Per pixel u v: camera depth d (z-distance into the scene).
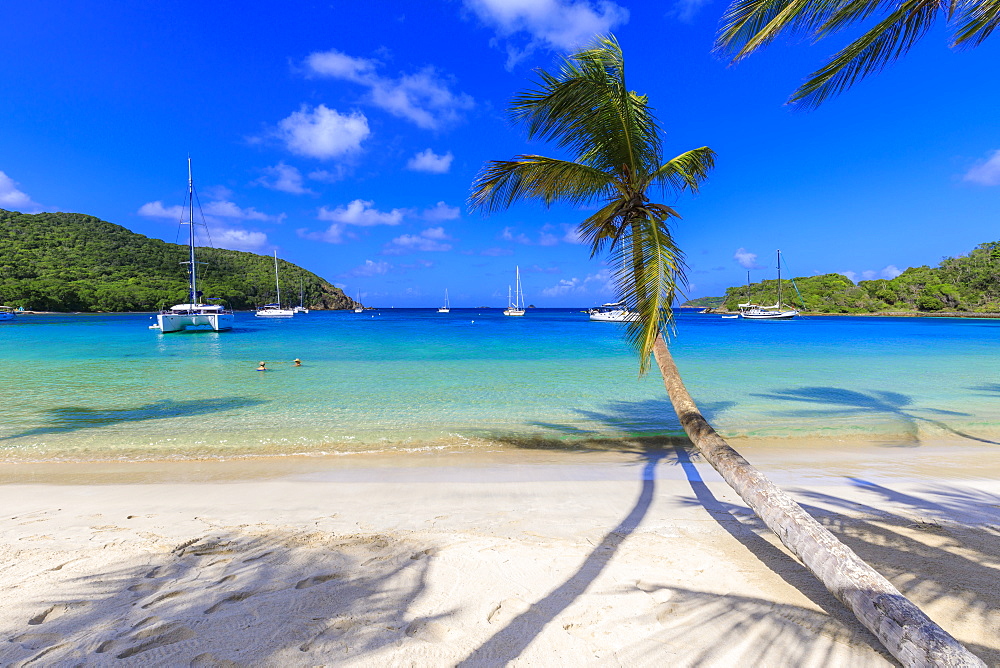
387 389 12.79
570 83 5.74
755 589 3.01
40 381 13.94
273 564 3.34
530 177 6.48
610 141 6.11
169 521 4.26
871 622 2.37
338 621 2.61
